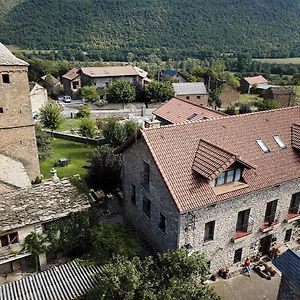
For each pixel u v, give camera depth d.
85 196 25.66
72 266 21.59
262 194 23.83
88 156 48.41
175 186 20.92
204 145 22.94
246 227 24.27
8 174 29.59
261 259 26.20
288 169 25.14
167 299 15.66
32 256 23.80
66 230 24.45
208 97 99.62
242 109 80.06
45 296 18.73
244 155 24.38
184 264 17.89
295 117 29.08
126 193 27.62
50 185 25.92
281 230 26.58
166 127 23.42
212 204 21.31
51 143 51.16
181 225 20.89
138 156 24.38
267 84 134.38
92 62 163.12
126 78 108.38
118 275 17.25
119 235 24.17
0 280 23.34
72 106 92.50
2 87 34.69
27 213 23.20
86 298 18.64
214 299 17.11
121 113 84.00
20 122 36.88
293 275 15.53
